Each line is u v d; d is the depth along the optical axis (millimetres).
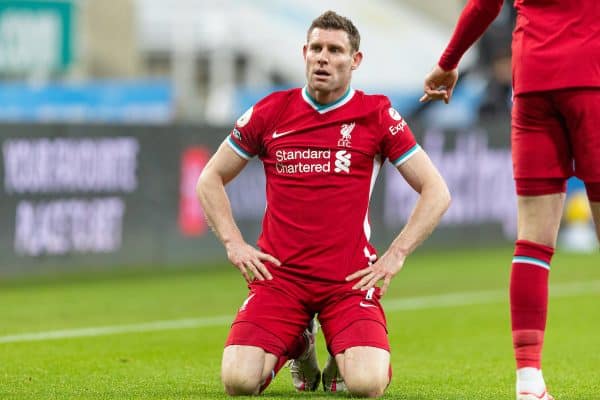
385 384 19969
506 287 45500
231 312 37281
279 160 20734
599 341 31125
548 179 18156
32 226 46562
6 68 73562
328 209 20531
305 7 95812
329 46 20281
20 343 29750
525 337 18266
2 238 45750
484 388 22891
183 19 92688
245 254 20531
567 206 65688
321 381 22422
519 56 18125
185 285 45062
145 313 36781
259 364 20109
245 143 21016
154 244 50750
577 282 47750
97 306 38500
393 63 91250
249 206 52594
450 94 20797
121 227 49500
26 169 46219
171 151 51125
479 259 56656
